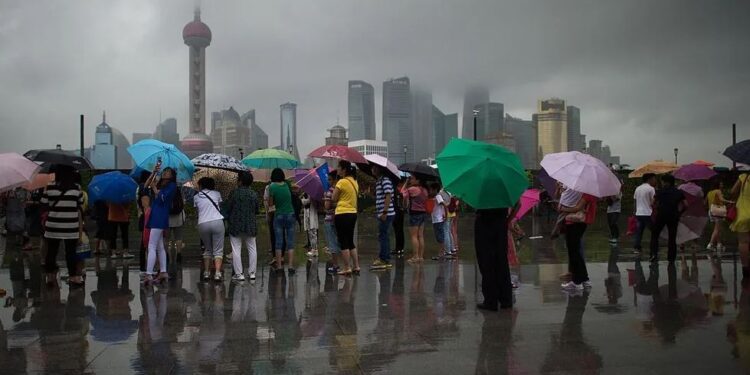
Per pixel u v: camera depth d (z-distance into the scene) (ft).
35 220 42.86
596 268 34.06
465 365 15.98
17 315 22.49
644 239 53.36
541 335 19.07
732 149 28.73
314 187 35.47
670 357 16.61
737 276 30.73
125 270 34.45
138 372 15.52
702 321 20.79
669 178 35.81
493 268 22.91
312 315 22.25
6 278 31.71
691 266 34.65
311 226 39.68
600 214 97.50
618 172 103.60
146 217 29.73
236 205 29.63
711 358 16.49
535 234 60.39
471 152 22.18
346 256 31.86
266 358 16.72
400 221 42.19
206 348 17.79
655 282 29.07
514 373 15.31
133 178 38.93
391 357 16.76
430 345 17.99
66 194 28.89
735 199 30.45
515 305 23.80
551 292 26.71
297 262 37.73
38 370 15.69
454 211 42.01
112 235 40.73
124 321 21.39
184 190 37.60
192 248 46.09
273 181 33.22
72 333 19.70
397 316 22.00
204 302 24.80
